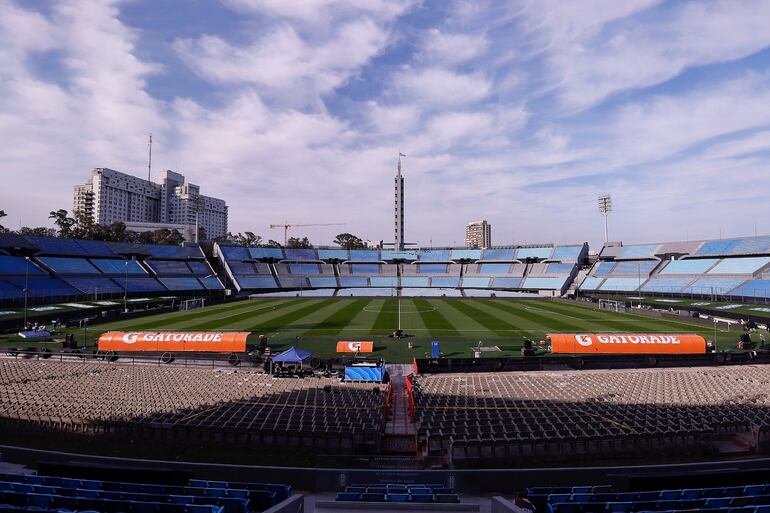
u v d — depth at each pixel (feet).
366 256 501.15
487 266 472.44
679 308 269.23
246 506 40.93
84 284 305.73
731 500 40.91
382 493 51.57
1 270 278.05
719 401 89.71
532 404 88.84
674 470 60.03
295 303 329.72
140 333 139.33
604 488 50.34
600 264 414.62
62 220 460.55
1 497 39.11
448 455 68.08
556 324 219.41
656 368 137.39
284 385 104.94
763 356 143.74
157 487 46.60
